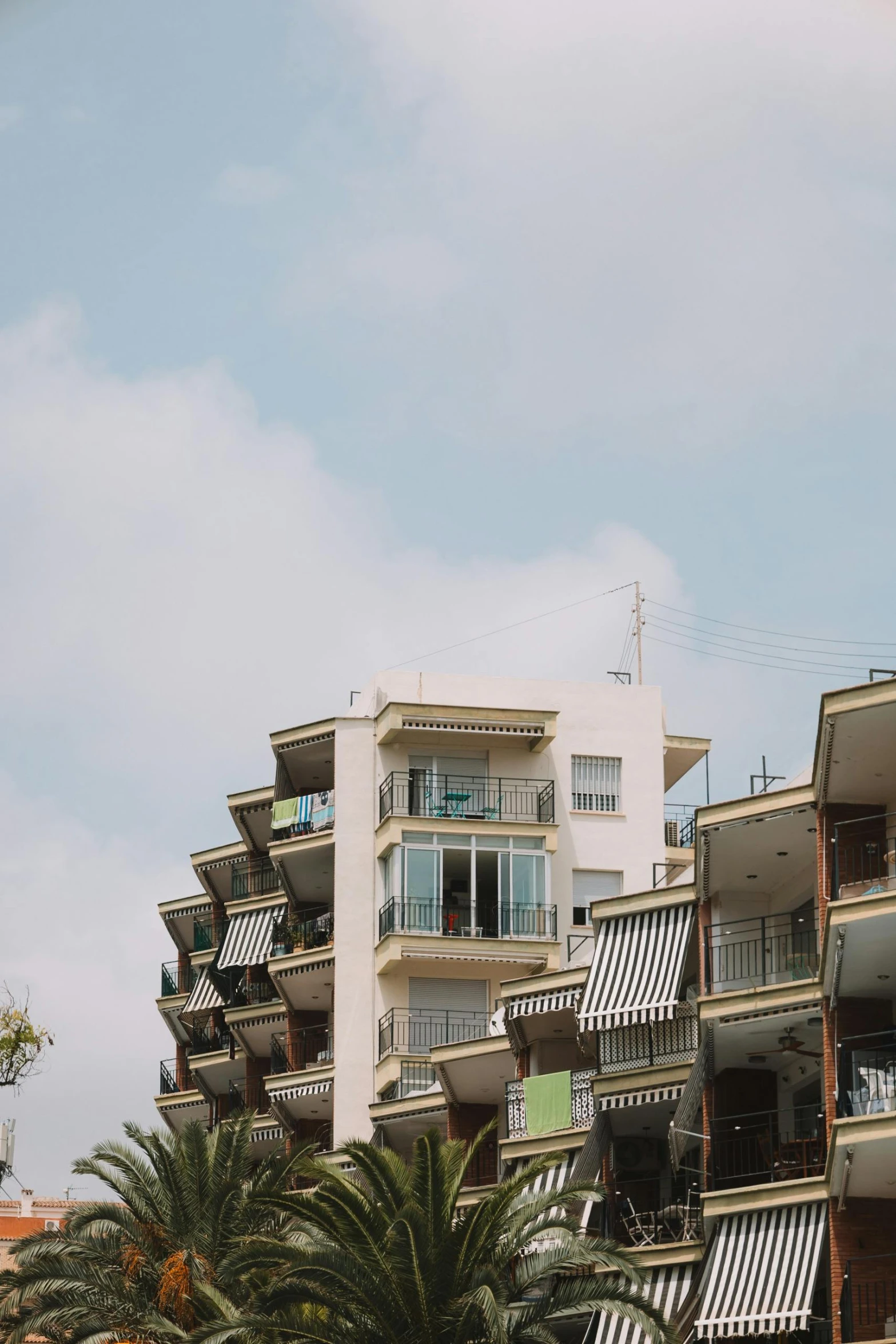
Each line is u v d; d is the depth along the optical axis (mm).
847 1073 50094
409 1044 73750
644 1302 47250
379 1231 47438
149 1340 54344
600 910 59562
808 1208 51094
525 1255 54688
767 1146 53656
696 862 55844
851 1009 51125
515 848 75000
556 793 77062
